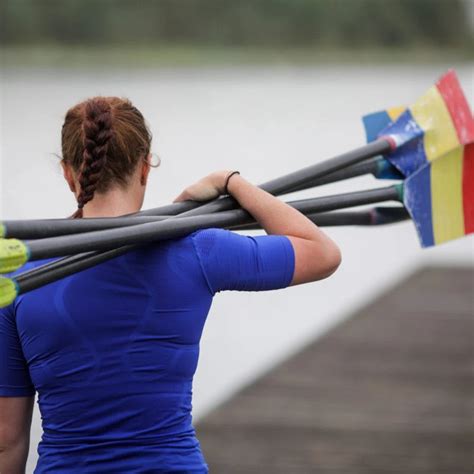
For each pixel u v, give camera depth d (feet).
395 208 35.88
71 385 25.43
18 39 426.10
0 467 26.89
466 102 36.01
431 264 113.29
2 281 23.63
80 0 431.43
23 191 145.07
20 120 218.59
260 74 365.81
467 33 501.15
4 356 26.22
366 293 99.25
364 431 63.10
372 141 36.42
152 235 25.35
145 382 25.44
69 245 24.08
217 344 81.71
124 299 25.48
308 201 32.19
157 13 447.83
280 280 26.66
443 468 57.21
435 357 79.20
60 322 25.36
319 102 270.87
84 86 294.87
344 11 481.87
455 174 35.50
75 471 25.26
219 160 178.50
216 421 64.85
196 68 387.55
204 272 25.96
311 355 79.46
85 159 25.54
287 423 64.54
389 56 467.93
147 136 26.50
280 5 470.80
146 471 25.17
